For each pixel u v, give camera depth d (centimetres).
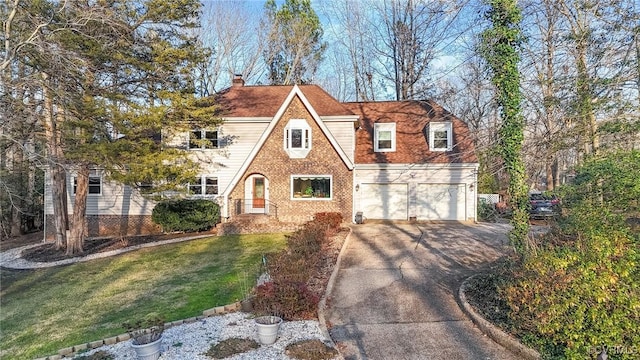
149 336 661
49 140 1738
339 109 2300
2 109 1487
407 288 1022
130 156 1686
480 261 1264
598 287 593
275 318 728
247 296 936
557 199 910
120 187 2302
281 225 2022
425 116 2441
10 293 1263
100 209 2308
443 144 2281
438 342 715
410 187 2267
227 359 638
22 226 2847
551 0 1200
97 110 1603
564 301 612
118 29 1625
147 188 1923
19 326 938
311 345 679
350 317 842
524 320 683
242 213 2159
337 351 676
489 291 916
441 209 2248
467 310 839
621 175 768
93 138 1753
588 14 1167
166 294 1083
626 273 595
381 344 711
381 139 2358
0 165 1884
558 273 646
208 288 1103
